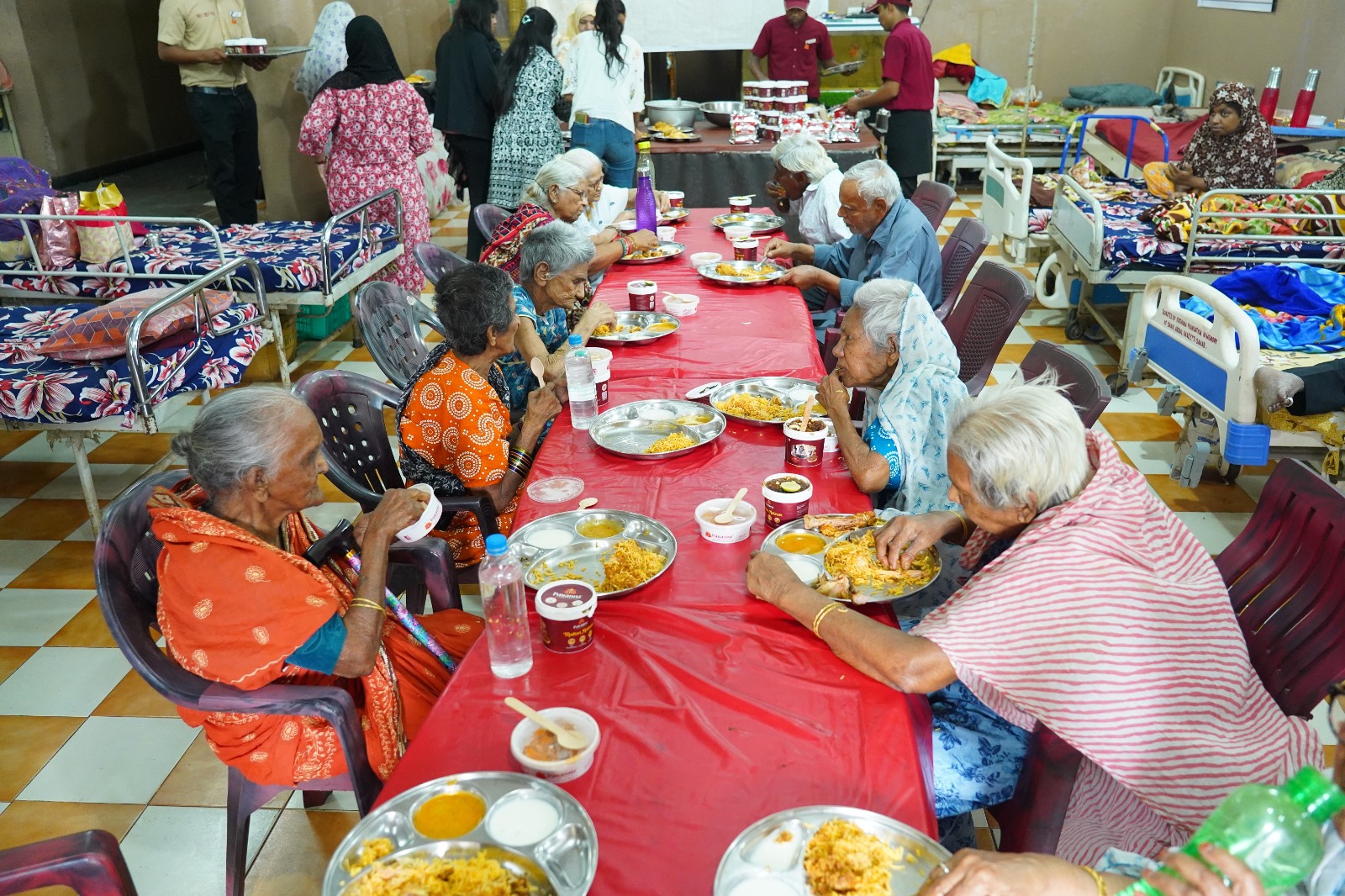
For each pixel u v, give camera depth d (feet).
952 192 14.73
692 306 11.11
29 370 11.25
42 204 14.16
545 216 11.93
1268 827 2.93
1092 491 4.89
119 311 11.34
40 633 9.80
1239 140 16.62
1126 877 3.63
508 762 4.51
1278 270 13.56
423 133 18.01
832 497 6.90
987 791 5.70
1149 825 5.04
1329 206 15.02
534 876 3.82
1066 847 5.19
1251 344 10.71
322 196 22.31
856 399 9.96
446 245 23.70
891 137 21.38
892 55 20.42
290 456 5.45
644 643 5.31
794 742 4.56
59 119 28.89
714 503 6.66
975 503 5.17
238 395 5.44
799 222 15.14
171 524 5.27
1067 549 4.78
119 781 7.86
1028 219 19.01
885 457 6.96
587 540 6.33
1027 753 5.23
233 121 21.59
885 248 11.95
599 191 12.87
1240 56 25.71
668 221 15.93
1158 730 4.62
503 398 9.37
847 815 4.01
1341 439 10.81
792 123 20.03
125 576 5.57
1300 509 5.41
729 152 19.57
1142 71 30.86
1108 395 7.07
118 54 31.19
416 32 28.37
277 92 21.22
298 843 7.22
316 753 5.72
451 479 7.93
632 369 9.50
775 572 5.56
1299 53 22.71
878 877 3.74
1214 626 4.84
